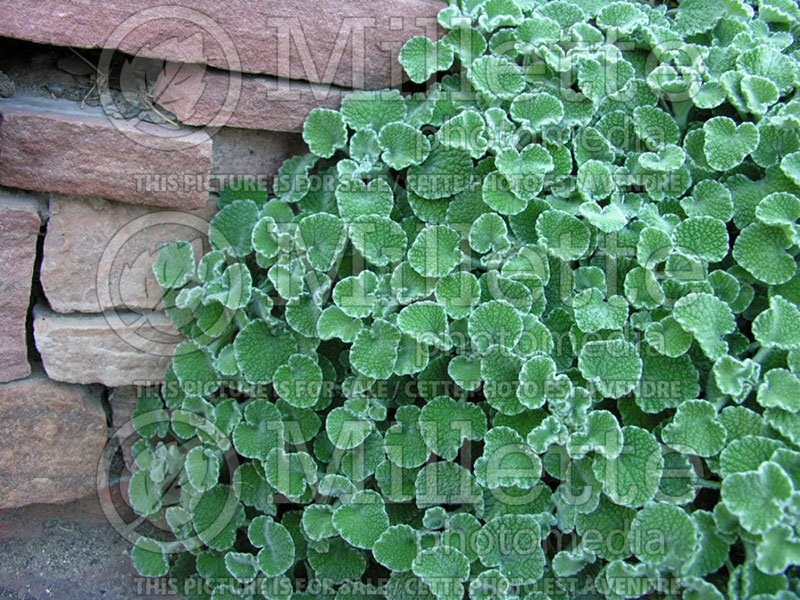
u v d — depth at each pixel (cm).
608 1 49
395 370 41
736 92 45
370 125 46
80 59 45
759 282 43
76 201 43
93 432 47
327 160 48
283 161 49
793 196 41
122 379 46
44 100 43
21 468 46
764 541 35
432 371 43
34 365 45
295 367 43
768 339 39
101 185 43
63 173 42
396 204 47
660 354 40
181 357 45
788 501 35
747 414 38
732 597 36
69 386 46
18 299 43
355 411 42
